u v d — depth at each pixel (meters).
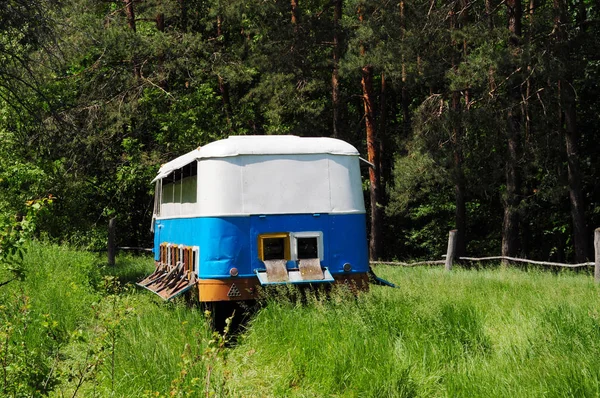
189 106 30.12
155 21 32.31
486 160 24.33
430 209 34.41
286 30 29.36
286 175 10.77
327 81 33.44
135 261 23.84
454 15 23.91
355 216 11.02
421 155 24.17
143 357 7.66
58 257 15.40
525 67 20.91
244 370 7.93
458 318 8.61
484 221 34.62
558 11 21.34
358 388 6.96
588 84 26.23
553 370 6.55
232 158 10.61
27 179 22.11
